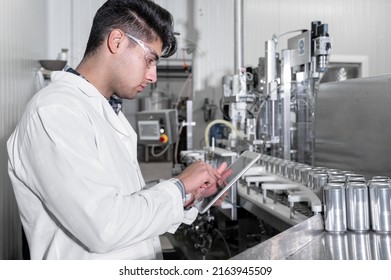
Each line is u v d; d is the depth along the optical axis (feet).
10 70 8.10
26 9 9.88
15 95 8.57
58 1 14.19
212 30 15.31
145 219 3.48
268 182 6.56
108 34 3.93
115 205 3.33
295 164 6.51
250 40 15.56
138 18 3.91
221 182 5.13
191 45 15.25
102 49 3.98
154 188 3.85
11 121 8.19
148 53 3.98
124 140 4.39
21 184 3.75
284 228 5.52
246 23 15.52
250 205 6.76
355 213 4.46
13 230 8.15
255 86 10.61
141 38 3.93
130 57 3.94
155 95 16.30
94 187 3.28
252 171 7.17
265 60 8.71
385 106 6.02
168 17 4.10
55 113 3.42
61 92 3.68
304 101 9.50
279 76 9.37
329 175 5.19
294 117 9.75
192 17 15.19
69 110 3.50
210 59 15.33
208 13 15.25
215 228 9.28
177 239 9.68
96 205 3.23
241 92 9.53
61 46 14.29
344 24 16.11
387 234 4.40
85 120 3.62
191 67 15.43
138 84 4.05
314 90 9.00
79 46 14.37
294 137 9.72
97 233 3.23
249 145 9.14
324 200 4.53
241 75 9.54
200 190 4.63
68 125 3.41
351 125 6.89
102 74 4.04
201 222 9.21
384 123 6.04
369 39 16.31
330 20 16.01
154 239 4.79
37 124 3.39
